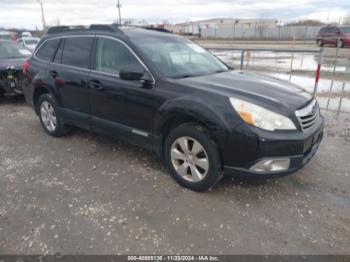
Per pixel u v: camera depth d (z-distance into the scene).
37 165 4.02
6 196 3.26
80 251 2.46
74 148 4.58
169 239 2.59
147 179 3.59
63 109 4.64
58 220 2.85
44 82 4.78
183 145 3.26
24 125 5.79
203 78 3.49
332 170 3.78
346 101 7.29
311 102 3.36
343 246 2.50
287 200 3.15
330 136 4.95
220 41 39.50
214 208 3.01
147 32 4.22
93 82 4.02
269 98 2.99
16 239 2.61
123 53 3.77
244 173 2.93
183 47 4.22
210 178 3.10
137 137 3.73
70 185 3.48
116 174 3.73
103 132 4.19
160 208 3.02
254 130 2.78
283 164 2.88
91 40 4.20
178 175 3.39
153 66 3.48
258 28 47.03
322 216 2.89
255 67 13.29
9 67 7.05
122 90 3.67
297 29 42.69
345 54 18.27
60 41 4.72
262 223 2.79
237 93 3.03
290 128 2.86
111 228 2.73
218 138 2.94
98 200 3.17
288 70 12.37
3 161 4.15
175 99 3.19
